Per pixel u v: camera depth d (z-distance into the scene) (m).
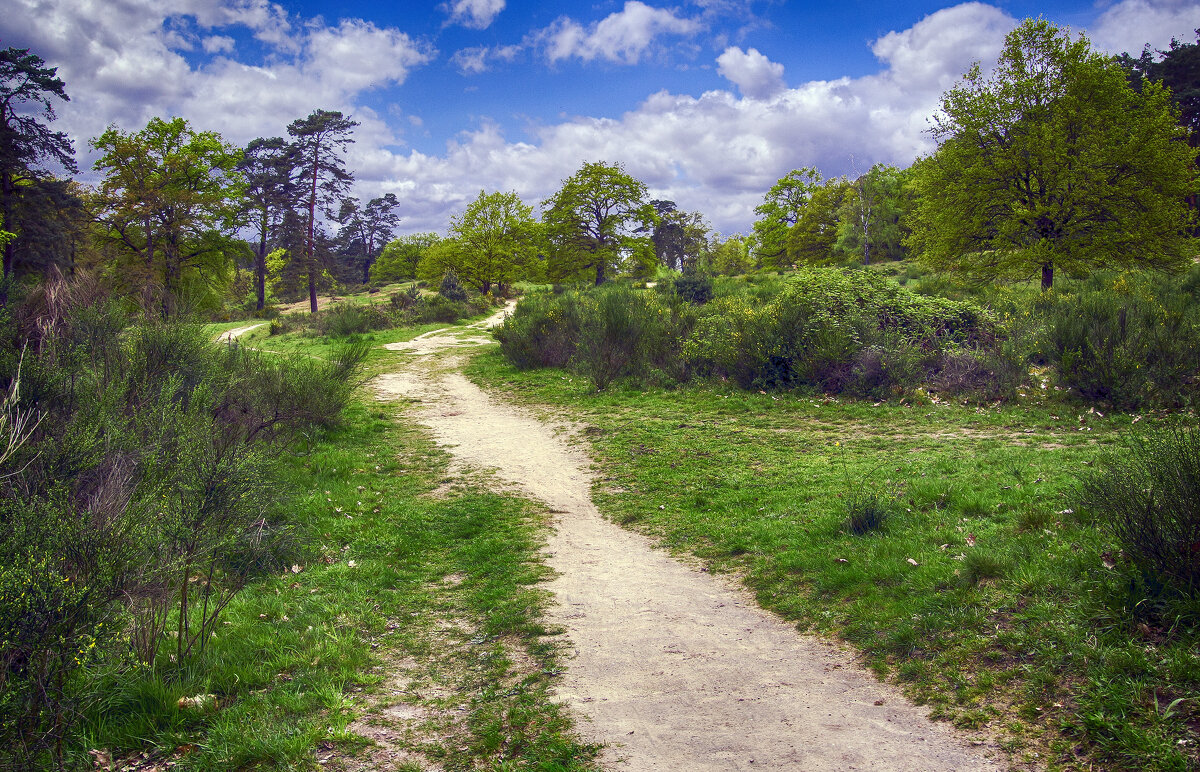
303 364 13.40
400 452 12.07
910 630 4.27
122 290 15.85
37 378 6.36
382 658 4.73
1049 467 7.27
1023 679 3.49
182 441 5.79
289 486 8.89
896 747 3.15
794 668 4.23
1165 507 3.97
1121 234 20.81
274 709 3.82
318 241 52.53
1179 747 2.70
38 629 3.31
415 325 38.28
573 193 50.09
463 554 7.23
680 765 3.15
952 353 13.48
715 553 6.85
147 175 34.41
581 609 5.56
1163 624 3.56
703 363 16.73
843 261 49.41
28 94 29.39
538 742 3.45
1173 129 21.09
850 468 8.81
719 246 78.19
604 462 10.91
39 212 29.78
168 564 4.43
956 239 24.06
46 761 3.14
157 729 3.54
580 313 22.19
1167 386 10.15
